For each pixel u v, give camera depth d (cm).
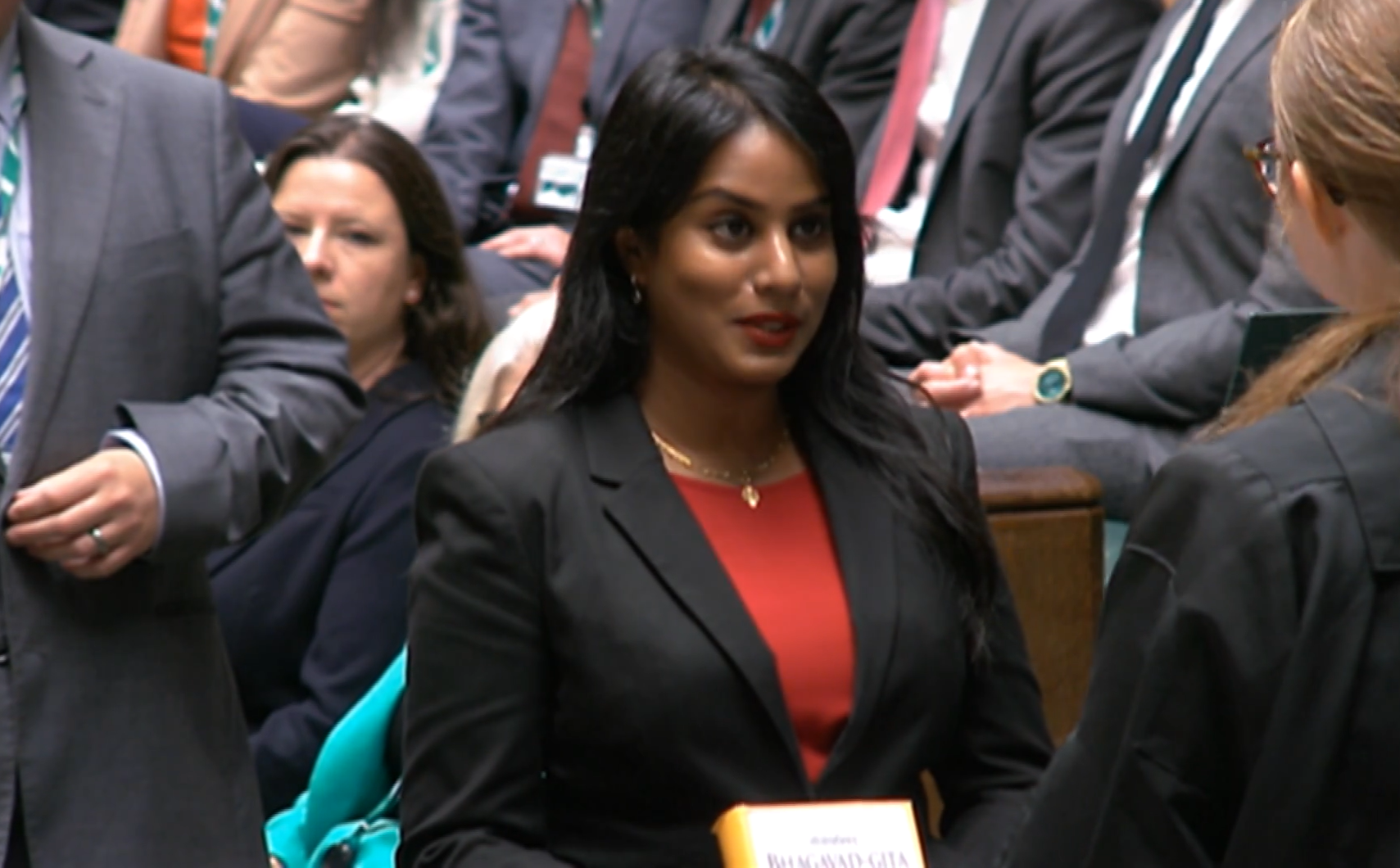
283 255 866
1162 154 1349
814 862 589
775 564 703
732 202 695
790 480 727
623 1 1778
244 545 1127
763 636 684
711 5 1741
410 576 711
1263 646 477
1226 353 1223
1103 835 492
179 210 833
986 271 1474
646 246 714
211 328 840
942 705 702
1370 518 476
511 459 695
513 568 681
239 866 825
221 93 864
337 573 1123
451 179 1778
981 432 1258
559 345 722
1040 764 722
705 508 710
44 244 803
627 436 709
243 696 1132
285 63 1803
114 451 786
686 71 705
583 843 681
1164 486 504
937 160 1526
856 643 689
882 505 719
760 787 667
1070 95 1470
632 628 672
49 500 770
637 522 688
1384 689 473
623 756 671
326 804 922
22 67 822
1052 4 1480
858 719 677
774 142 695
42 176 811
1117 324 1348
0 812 776
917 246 1530
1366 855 474
